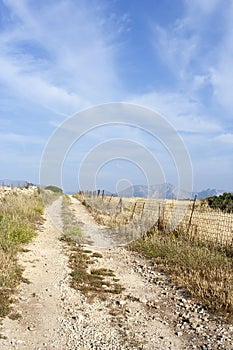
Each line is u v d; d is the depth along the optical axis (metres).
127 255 11.25
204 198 25.48
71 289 7.65
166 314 6.50
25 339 5.21
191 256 9.48
